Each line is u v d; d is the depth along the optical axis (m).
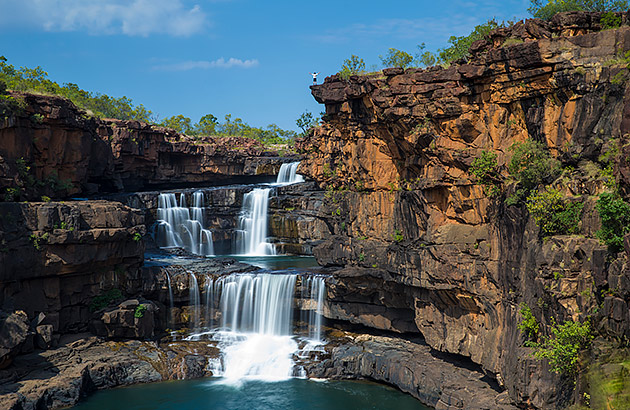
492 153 38.34
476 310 40.62
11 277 45.81
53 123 59.16
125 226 52.78
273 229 79.38
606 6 38.88
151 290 54.81
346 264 53.03
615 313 26.56
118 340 51.06
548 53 34.16
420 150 43.50
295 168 94.00
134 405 42.19
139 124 83.25
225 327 56.03
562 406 29.95
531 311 32.72
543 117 35.78
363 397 43.41
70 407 41.53
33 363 44.59
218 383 46.44
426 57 47.81
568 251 30.34
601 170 31.47
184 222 77.19
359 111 48.78
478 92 39.00
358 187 52.38
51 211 47.94
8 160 50.62
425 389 41.59
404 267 45.00
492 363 36.88
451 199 41.38
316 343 52.00
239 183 102.31
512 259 35.56
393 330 50.06
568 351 28.77
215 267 59.34
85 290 51.31
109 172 77.44
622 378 25.08
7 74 80.81
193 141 100.50
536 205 32.44
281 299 54.56
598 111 32.38
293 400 43.00
